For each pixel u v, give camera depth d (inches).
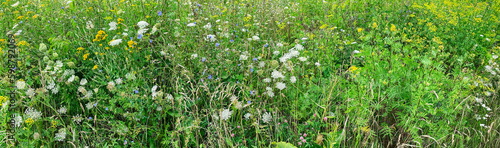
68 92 97.9
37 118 80.8
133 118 85.2
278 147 75.6
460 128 92.1
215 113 84.5
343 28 178.7
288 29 180.9
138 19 128.1
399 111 93.0
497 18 177.0
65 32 125.9
